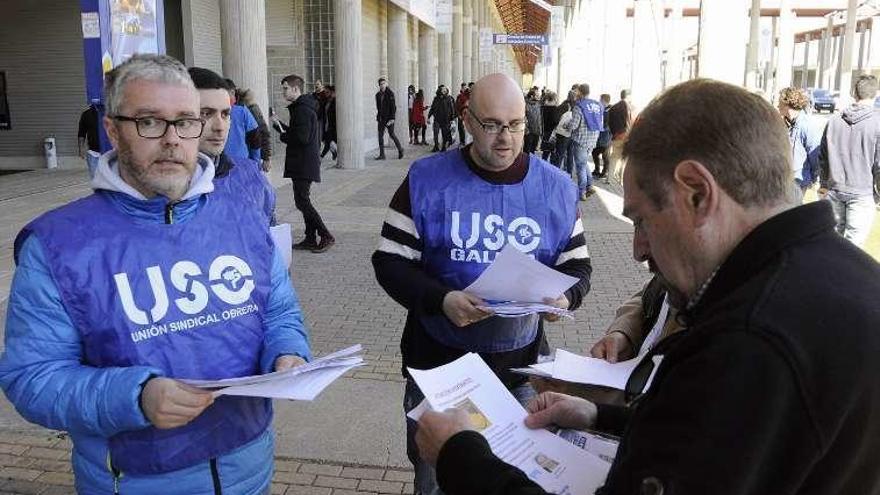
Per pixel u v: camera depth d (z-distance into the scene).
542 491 1.18
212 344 1.77
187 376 1.73
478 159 2.44
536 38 33.56
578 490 1.46
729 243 1.07
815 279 1.00
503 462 1.28
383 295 6.53
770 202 1.06
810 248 1.04
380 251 2.49
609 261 7.97
